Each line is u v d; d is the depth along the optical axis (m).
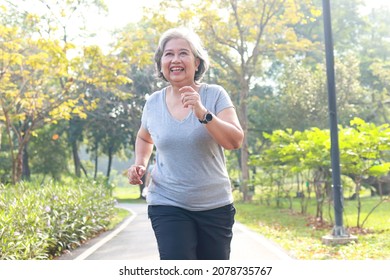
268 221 15.61
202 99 3.29
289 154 16.64
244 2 26.20
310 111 30.48
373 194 28.75
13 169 18.55
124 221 16.02
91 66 19.02
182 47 3.27
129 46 20.92
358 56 40.84
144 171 3.43
